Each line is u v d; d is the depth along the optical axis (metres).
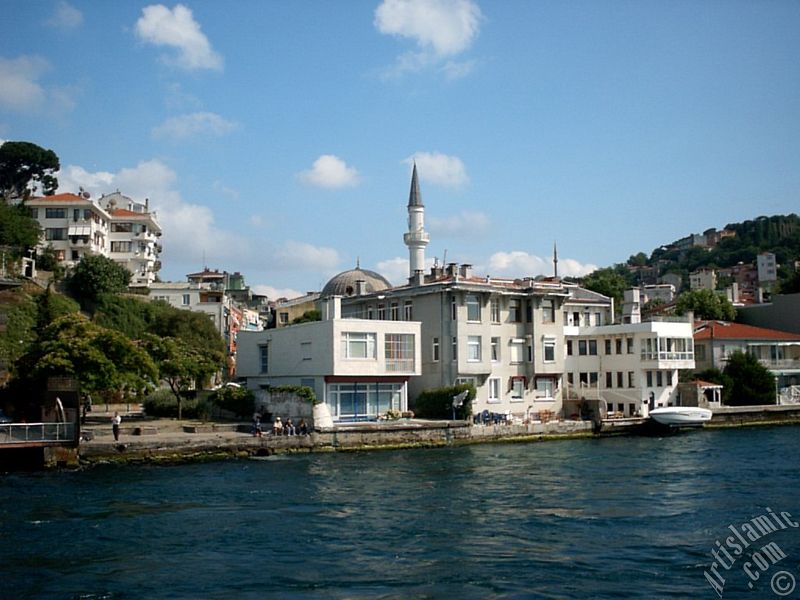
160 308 97.81
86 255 93.69
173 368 66.06
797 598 21.47
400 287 77.56
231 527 29.64
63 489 37.94
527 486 39.06
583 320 85.75
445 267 82.19
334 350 61.78
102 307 88.38
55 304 75.38
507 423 64.69
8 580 23.00
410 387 73.00
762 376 83.12
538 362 73.81
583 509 33.09
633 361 76.44
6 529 29.17
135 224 114.56
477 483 40.06
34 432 45.00
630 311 86.62
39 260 90.00
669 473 43.56
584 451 55.22
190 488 38.38
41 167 111.00
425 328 72.12
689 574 23.62
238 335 73.31
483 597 21.50
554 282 82.81
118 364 57.78
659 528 29.50
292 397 59.22
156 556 25.55
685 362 77.81
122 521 30.61
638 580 23.03
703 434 68.81
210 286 118.56
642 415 73.25
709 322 92.56
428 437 58.66
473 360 70.50
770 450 55.16
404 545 27.00
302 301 126.50
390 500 35.19
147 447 48.59
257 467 46.53
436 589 22.19
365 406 64.12
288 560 25.12
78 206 102.94
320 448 54.47
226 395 65.25
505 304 73.88
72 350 55.31
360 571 23.91
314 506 33.75
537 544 27.12
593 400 73.06
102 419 65.50
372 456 52.34
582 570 23.98
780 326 102.75
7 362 64.75
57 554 25.77
